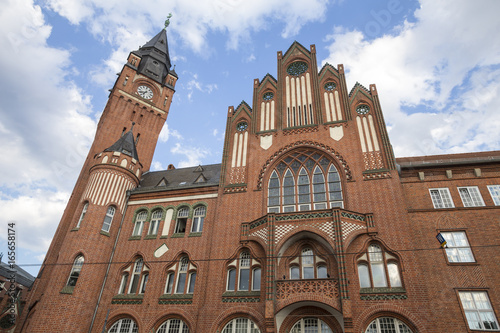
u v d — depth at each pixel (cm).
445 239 2162
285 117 2975
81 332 2367
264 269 2244
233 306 2194
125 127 4084
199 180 3253
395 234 2150
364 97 2842
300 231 2169
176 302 2384
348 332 1791
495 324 1842
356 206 2328
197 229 2739
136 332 2375
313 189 2539
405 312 1897
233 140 3027
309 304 2020
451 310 1914
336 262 2089
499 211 2173
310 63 3183
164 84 4666
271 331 1903
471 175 2364
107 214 2897
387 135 2561
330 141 2688
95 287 2561
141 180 3778
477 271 2006
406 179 2444
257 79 3281
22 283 4056
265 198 2606
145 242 2775
